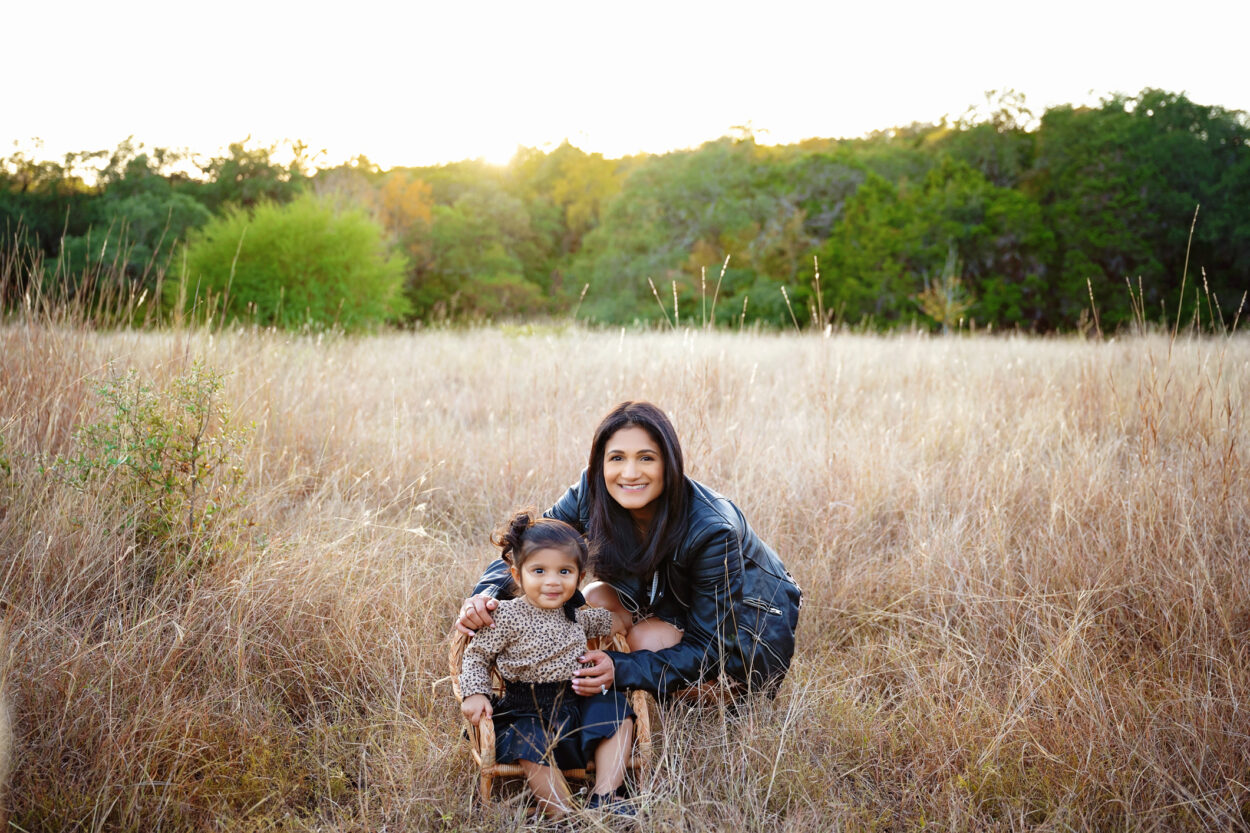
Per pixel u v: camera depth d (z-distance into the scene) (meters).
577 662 2.52
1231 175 26.23
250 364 5.78
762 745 2.65
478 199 41.69
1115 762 2.51
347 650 3.09
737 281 28.59
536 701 2.49
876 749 2.70
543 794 2.38
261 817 2.29
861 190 28.59
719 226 31.11
